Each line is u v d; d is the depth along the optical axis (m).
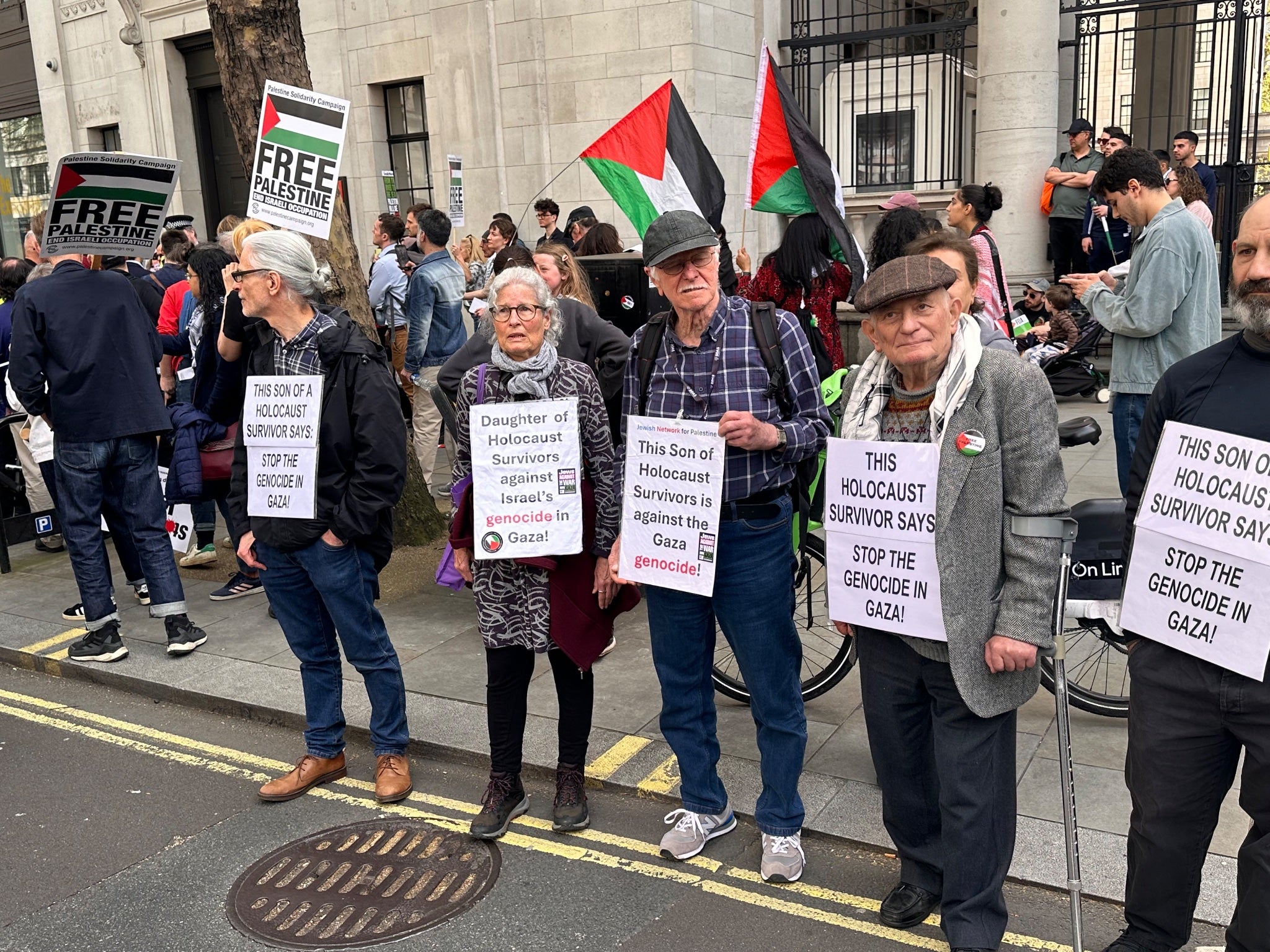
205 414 5.52
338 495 3.60
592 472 3.34
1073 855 2.65
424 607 5.61
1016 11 9.80
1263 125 13.02
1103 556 3.45
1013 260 10.20
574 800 3.56
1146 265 4.27
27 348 4.80
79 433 4.90
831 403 3.78
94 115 16.19
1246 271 2.21
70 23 16.09
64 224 4.85
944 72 11.19
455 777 4.02
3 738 4.54
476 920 3.10
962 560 2.54
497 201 11.70
